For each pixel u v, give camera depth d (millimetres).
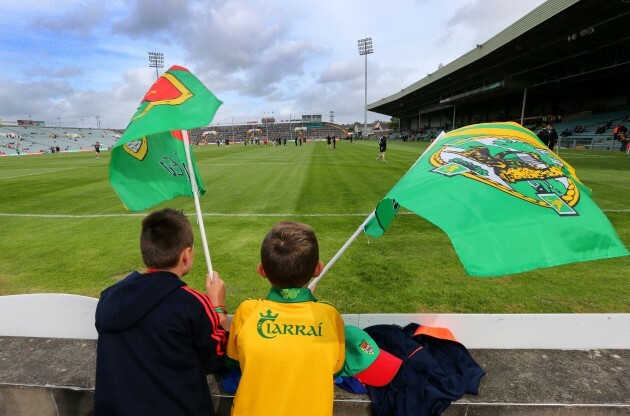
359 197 8648
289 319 1293
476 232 1276
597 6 19828
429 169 1594
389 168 14992
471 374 1688
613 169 12609
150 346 1245
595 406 1563
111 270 4262
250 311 1339
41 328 2156
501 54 29531
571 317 1917
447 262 4238
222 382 1707
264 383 1239
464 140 1793
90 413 1750
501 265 1213
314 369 1246
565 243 1285
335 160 19750
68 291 3705
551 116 41625
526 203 1363
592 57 30234
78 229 6164
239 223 6348
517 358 1889
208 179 12562
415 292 3447
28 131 84500
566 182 1485
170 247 1367
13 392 1765
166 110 1622
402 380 1558
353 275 3867
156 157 2084
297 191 9688
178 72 1766
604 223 1350
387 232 5543
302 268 1318
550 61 31219
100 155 34625
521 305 3172
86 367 1876
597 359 1873
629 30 23594
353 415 1604
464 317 1961
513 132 1877
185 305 1303
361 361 1504
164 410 1229
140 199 2029
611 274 3812
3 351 2014
